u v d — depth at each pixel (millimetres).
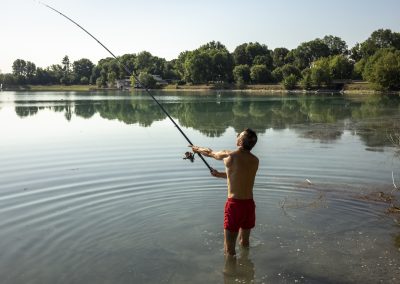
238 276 5559
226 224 6145
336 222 7395
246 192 6145
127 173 10914
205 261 5984
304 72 96312
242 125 23078
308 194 9039
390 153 13602
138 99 55656
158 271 5715
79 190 9438
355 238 6699
